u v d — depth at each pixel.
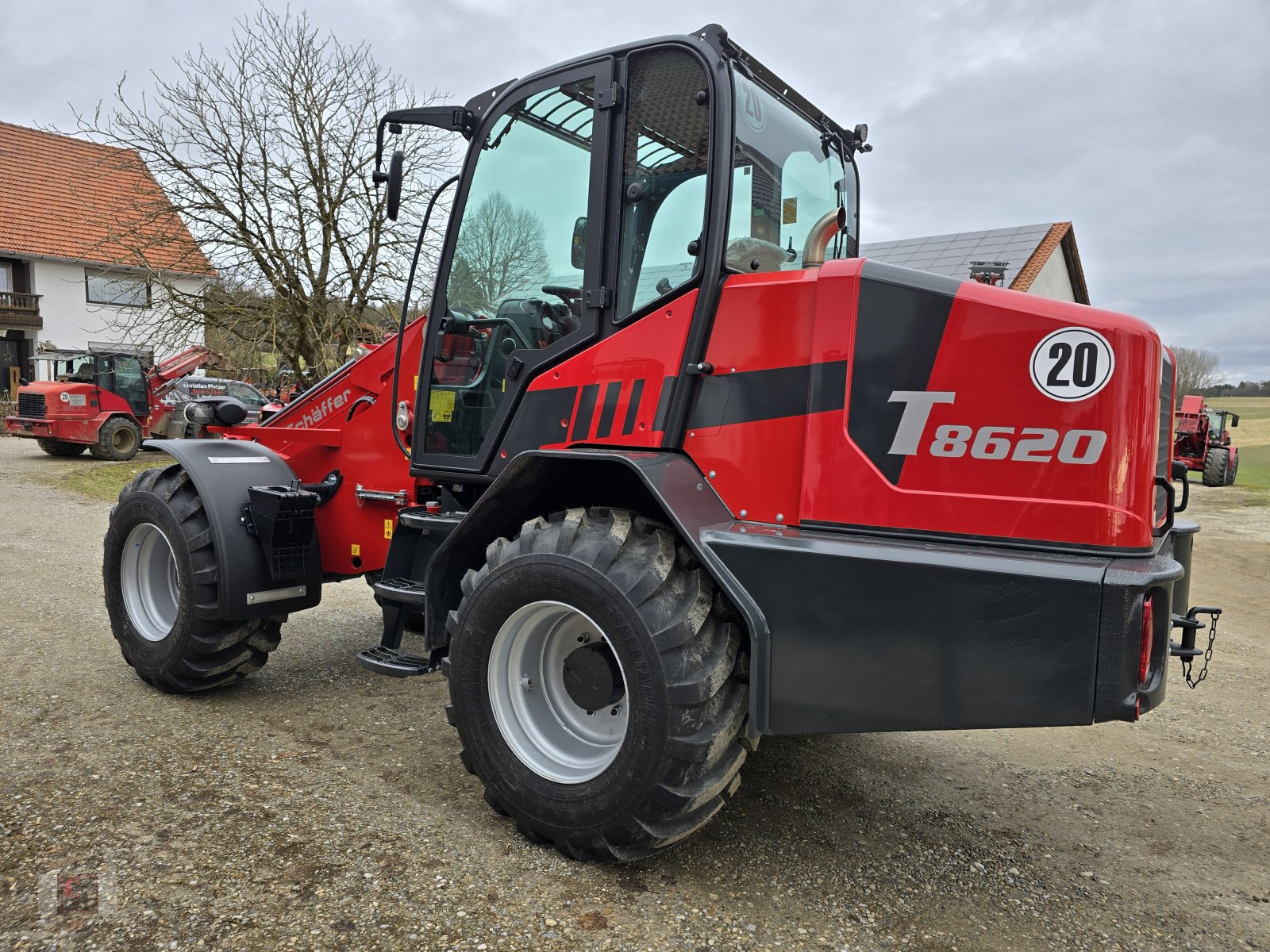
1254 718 4.10
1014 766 3.38
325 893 2.21
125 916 2.07
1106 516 1.96
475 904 2.20
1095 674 1.89
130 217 15.13
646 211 2.59
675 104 2.54
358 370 3.74
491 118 2.97
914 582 2.04
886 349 2.16
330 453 3.87
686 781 2.23
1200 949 2.17
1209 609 2.84
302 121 11.80
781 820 2.82
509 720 2.56
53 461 14.59
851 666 2.11
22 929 2.01
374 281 12.09
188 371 16.06
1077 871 2.56
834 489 2.23
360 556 3.81
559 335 2.82
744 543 2.21
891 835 2.74
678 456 2.48
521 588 2.46
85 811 2.59
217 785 2.82
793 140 2.96
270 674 4.09
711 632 2.27
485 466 2.95
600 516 2.46
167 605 3.78
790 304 2.31
